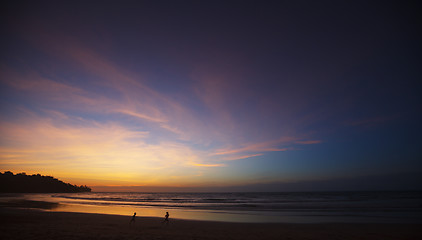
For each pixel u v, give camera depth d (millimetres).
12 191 166500
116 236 11531
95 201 50906
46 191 194375
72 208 31297
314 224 18125
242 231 14766
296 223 18781
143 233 12859
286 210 30141
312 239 12508
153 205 40438
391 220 20234
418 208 30719
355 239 12586
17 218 18453
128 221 18672
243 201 56000
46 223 15750
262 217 23109
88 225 15461
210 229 15398
